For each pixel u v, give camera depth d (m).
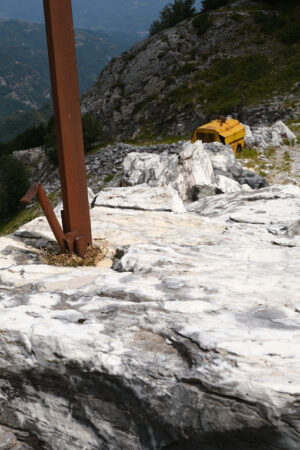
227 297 3.75
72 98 5.07
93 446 3.40
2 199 42.75
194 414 2.89
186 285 4.00
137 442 3.21
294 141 29.02
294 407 2.59
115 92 57.06
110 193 8.92
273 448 2.72
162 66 55.38
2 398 3.67
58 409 3.46
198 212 9.24
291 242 5.93
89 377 3.23
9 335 3.46
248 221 7.50
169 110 49.28
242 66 49.50
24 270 4.85
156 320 3.41
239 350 2.93
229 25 55.44
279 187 9.75
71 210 5.52
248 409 2.70
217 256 5.01
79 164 5.39
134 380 3.06
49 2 4.61
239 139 26.41
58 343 3.30
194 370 2.90
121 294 3.92
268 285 3.97
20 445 3.65
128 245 5.54
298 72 43.75
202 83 49.59
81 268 5.21
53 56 4.81
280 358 2.85
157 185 13.12
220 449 2.90
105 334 3.32
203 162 13.77
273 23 53.84
